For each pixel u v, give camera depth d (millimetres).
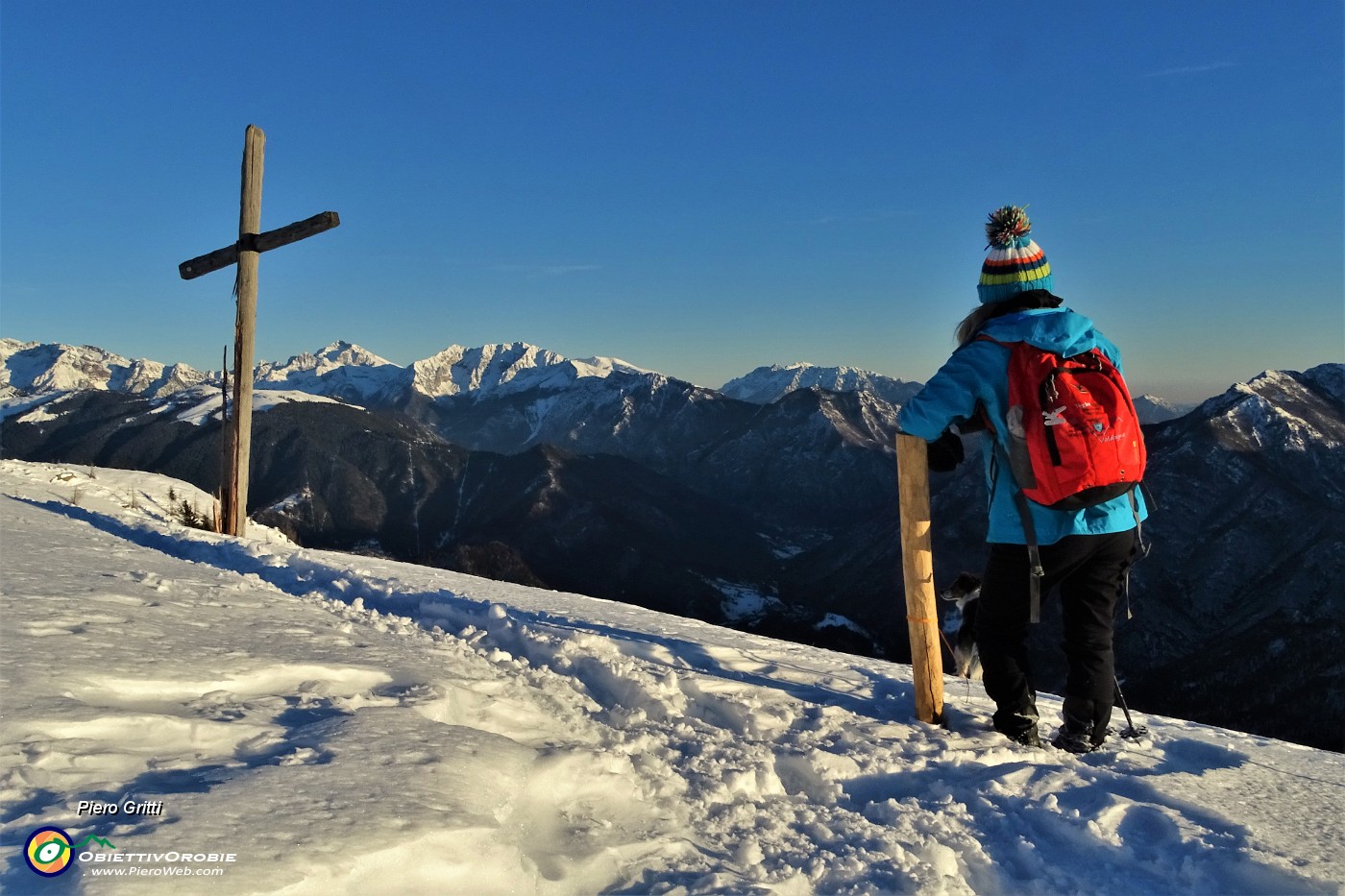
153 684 2154
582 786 2107
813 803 2518
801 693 3619
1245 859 2010
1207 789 2582
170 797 1484
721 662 4031
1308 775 2842
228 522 9531
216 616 3277
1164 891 1977
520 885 1558
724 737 2910
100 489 13539
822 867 1948
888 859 2023
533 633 4043
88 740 1708
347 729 2014
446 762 1878
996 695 3191
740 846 2018
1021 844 2176
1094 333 3008
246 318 9539
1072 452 2793
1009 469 3029
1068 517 2887
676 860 1869
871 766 2738
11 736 1636
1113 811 2320
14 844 1270
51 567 3961
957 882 1962
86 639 2469
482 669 3246
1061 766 2809
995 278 3209
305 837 1396
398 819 1522
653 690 3314
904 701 3617
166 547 7125
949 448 3260
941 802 2480
